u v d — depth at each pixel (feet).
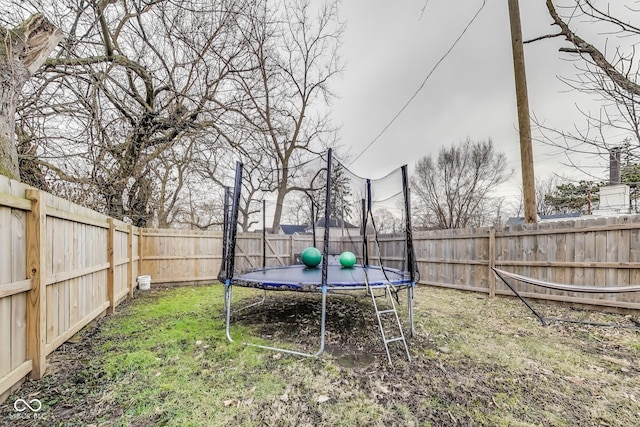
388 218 22.93
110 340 10.47
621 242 14.03
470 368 8.59
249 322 13.20
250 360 9.11
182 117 21.63
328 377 8.06
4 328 6.23
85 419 6.00
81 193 17.65
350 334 11.68
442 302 17.21
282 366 8.73
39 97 15.02
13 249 6.54
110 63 18.34
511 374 8.22
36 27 10.62
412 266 11.68
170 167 28.02
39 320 7.28
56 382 7.32
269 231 30.30
